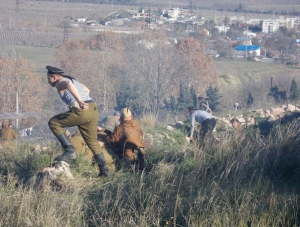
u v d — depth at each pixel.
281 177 15.91
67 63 70.69
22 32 124.50
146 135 23.20
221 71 85.50
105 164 15.89
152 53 70.56
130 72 67.19
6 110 62.12
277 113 33.06
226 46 119.50
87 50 71.69
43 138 26.36
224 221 12.24
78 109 15.30
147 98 63.03
